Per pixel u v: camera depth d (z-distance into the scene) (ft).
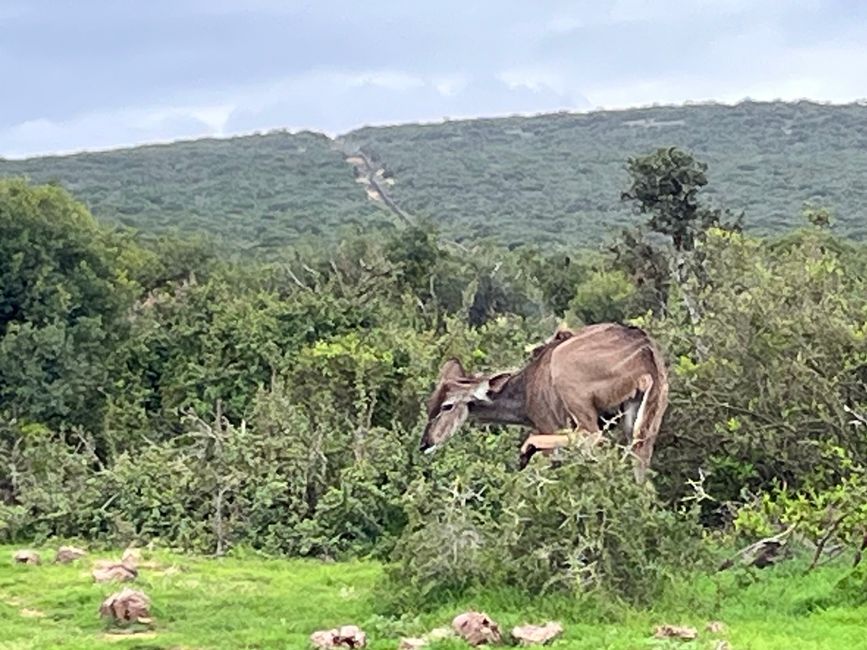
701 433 45.34
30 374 78.23
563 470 31.68
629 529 31.45
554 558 31.19
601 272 102.12
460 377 41.47
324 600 33.63
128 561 39.06
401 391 58.49
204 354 68.85
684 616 29.58
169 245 117.60
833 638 27.04
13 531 48.44
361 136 336.49
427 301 104.53
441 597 31.17
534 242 196.03
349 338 61.11
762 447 43.83
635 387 39.19
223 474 46.96
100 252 90.43
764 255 52.37
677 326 49.83
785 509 36.55
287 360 64.28
